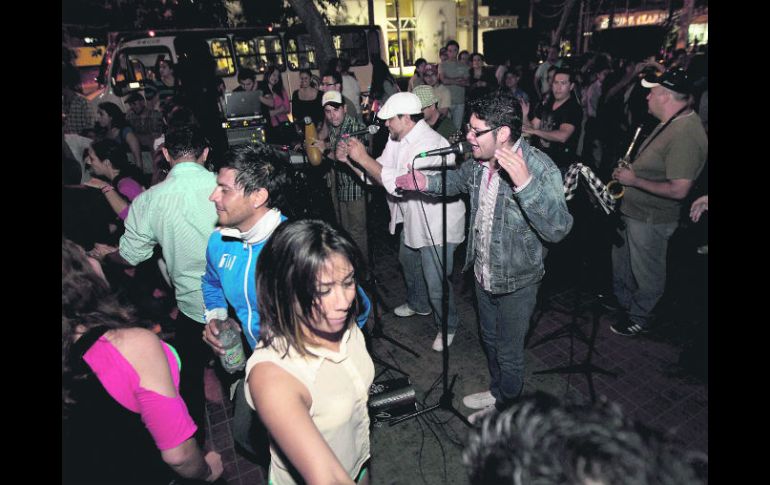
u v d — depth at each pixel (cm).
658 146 276
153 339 113
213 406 290
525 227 208
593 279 310
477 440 60
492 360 255
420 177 241
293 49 924
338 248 108
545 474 51
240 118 631
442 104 775
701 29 1546
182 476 127
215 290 204
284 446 101
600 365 299
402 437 254
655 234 294
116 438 106
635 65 596
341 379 119
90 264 112
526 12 2139
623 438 53
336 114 390
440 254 301
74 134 434
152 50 773
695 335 320
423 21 2031
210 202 223
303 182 377
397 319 369
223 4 1089
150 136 596
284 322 109
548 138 400
